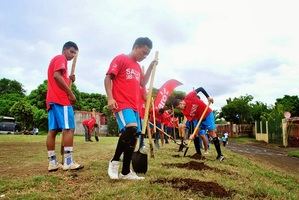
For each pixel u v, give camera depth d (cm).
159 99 1010
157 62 577
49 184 468
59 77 556
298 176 961
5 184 466
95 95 6906
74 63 606
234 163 859
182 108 923
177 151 1089
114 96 502
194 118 916
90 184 466
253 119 5856
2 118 5056
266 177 750
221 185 507
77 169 575
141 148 555
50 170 568
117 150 493
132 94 503
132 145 493
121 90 501
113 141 1995
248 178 647
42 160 779
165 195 420
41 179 490
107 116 5094
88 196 410
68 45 597
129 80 505
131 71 508
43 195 410
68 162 572
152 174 546
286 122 3102
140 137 555
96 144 1559
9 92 8931
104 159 753
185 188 461
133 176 500
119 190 426
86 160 745
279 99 6053
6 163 726
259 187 552
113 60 506
